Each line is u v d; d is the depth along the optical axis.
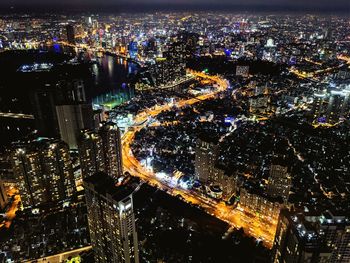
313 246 138.50
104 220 175.25
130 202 163.88
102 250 190.62
